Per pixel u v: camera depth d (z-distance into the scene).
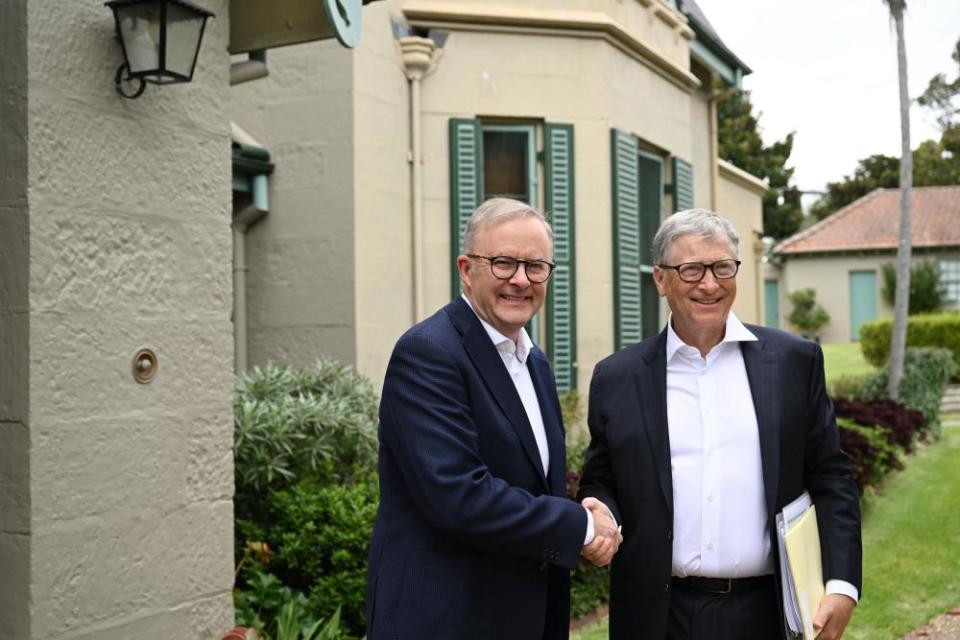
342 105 6.73
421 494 2.23
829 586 2.58
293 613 3.81
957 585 5.56
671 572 2.58
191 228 3.27
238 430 4.68
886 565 6.00
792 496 2.60
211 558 3.31
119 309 3.00
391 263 7.09
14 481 2.74
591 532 2.28
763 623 2.59
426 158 7.43
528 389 2.51
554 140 7.75
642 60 8.65
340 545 4.46
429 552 2.28
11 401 2.75
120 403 2.99
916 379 12.85
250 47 3.51
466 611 2.26
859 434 7.95
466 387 2.31
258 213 6.89
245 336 6.92
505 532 2.18
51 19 2.80
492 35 7.61
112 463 2.96
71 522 2.83
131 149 3.05
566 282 7.75
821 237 28.19
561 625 2.50
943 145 34.03
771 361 2.64
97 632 2.91
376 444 5.20
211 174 3.36
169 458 3.16
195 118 3.30
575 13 7.74
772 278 30.86
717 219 2.64
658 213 9.24
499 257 2.34
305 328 6.82
